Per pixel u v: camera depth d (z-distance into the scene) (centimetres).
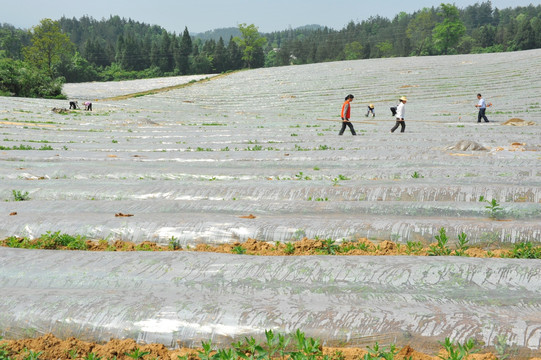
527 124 2952
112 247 852
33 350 524
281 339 482
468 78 6625
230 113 4759
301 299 581
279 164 1573
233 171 1403
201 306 560
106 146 2097
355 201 1041
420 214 957
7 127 2908
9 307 578
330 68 8888
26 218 947
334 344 512
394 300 576
